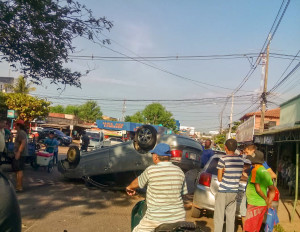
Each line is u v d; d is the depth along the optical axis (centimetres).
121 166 896
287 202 1173
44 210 677
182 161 832
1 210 195
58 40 803
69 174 1028
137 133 852
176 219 334
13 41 774
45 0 748
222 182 535
